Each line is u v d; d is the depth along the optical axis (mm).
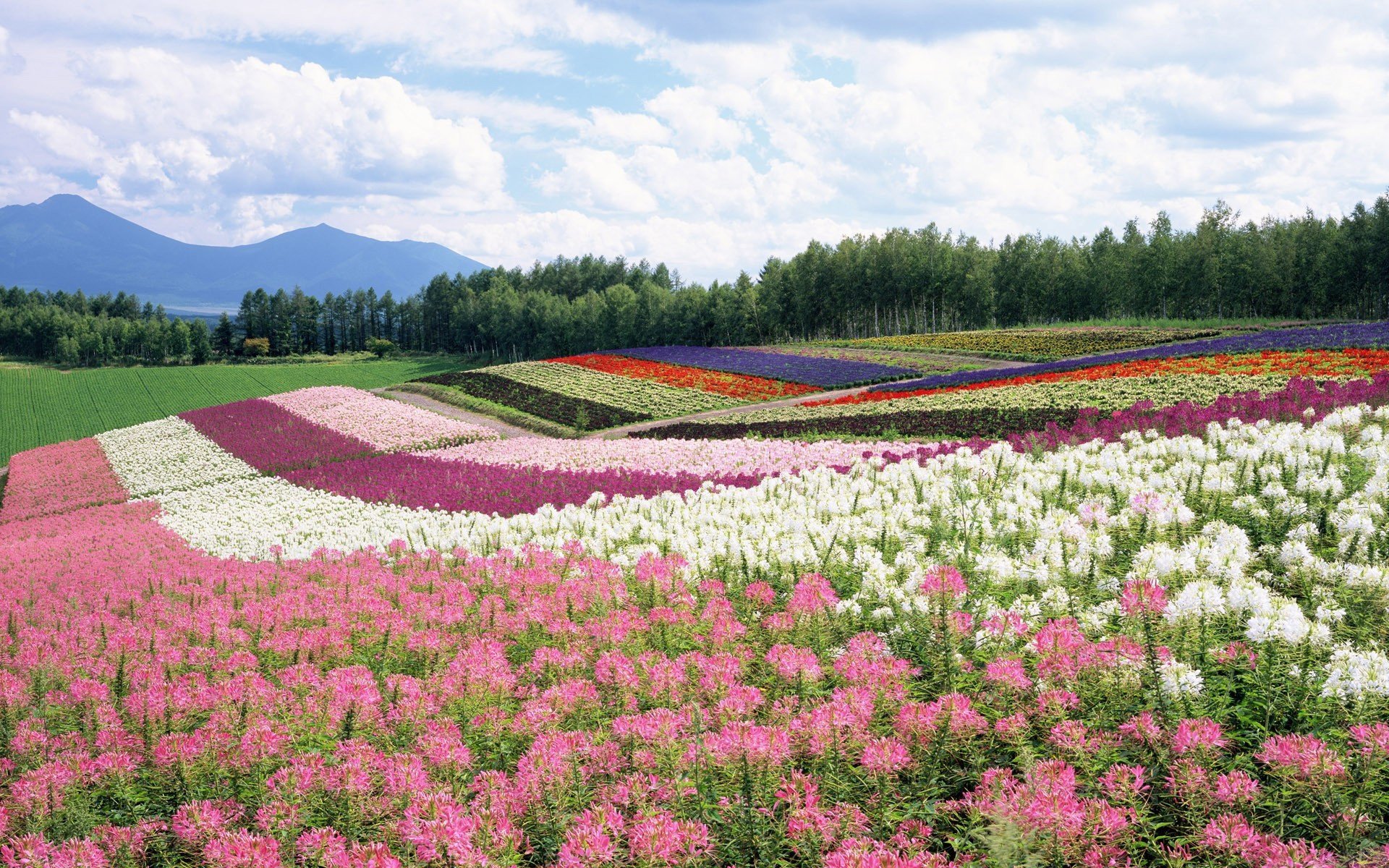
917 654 6863
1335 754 4613
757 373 65875
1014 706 5867
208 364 145500
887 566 8859
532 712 6688
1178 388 31484
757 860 5043
